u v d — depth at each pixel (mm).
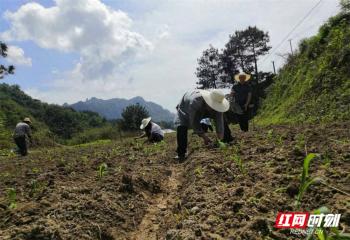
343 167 4590
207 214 4008
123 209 5031
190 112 7508
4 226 4305
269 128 11281
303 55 21016
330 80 14312
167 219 4688
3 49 31875
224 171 5613
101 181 6035
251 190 4371
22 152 15766
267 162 5578
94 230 4277
